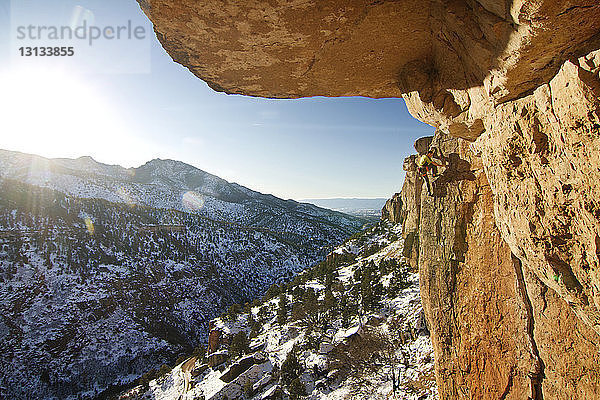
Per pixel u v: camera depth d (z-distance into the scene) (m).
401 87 4.81
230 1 3.18
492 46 2.78
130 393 43.12
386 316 28.20
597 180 2.32
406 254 39.03
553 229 2.87
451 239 6.67
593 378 4.33
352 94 5.59
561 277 2.96
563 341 4.68
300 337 33.66
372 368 22.00
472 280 6.27
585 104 2.20
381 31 3.71
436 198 7.16
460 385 6.65
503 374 5.77
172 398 37.66
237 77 4.88
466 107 3.78
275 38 3.81
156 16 3.45
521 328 5.43
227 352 37.03
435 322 7.20
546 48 2.33
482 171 6.12
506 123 3.13
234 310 49.28
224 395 28.11
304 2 3.21
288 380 25.56
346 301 34.88
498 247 5.84
